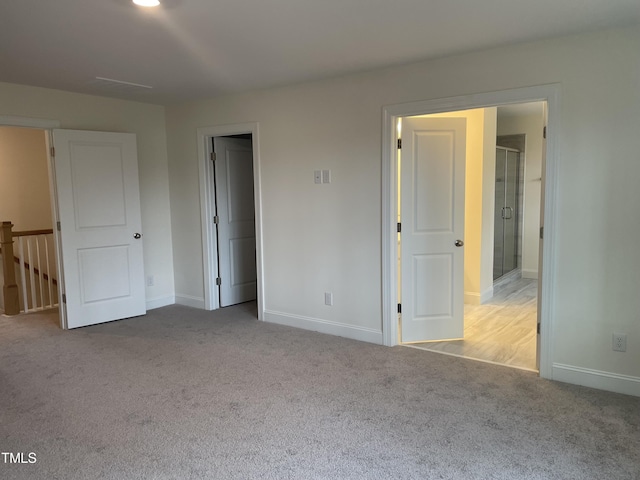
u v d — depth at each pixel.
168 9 2.44
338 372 3.36
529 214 6.87
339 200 4.06
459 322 4.03
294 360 3.61
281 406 2.84
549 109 3.01
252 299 5.64
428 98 3.49
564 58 2.95
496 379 3.21
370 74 3.75
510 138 6.87
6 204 6.30
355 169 3.93
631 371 2.94
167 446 2.41
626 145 2.83
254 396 2.98
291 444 2.42
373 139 3.80
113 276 4.72
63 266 4.41
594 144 2.91
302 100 4.17
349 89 3.88
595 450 2.33
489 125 5.29
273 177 4.46
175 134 5.19
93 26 2.69
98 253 4.61
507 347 3.87
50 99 4.31
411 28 2.77
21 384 3.20
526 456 2.28
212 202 5.09
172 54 3.24
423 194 3.85
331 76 3.91
